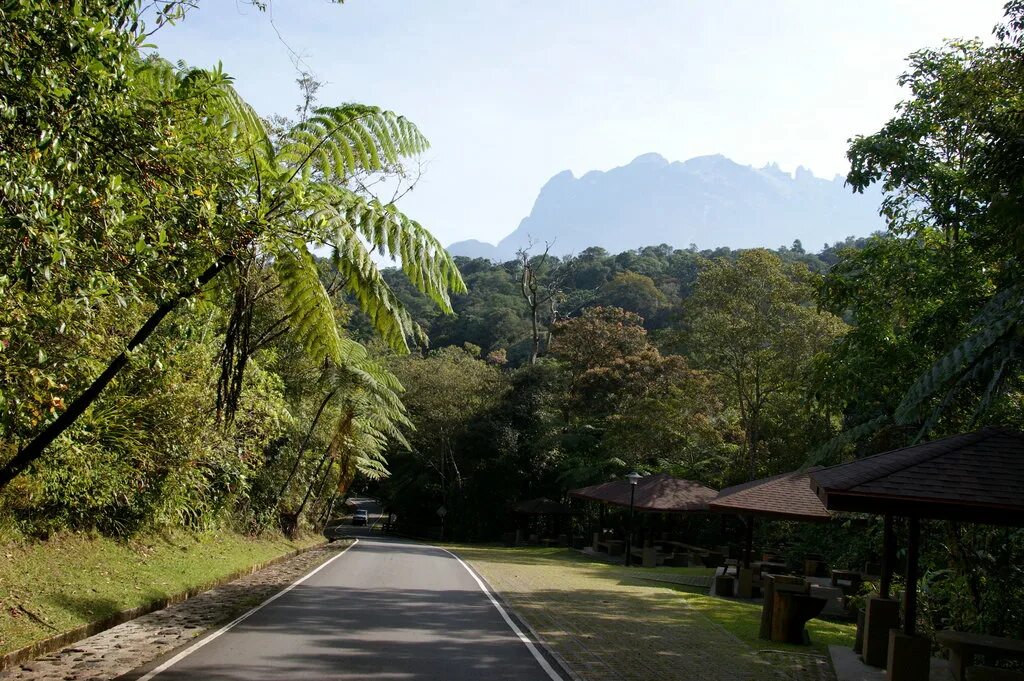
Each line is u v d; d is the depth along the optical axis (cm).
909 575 915
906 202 1603
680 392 3450
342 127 907
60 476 1109
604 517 4162
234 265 774
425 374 4884
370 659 843
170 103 646
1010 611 1234
